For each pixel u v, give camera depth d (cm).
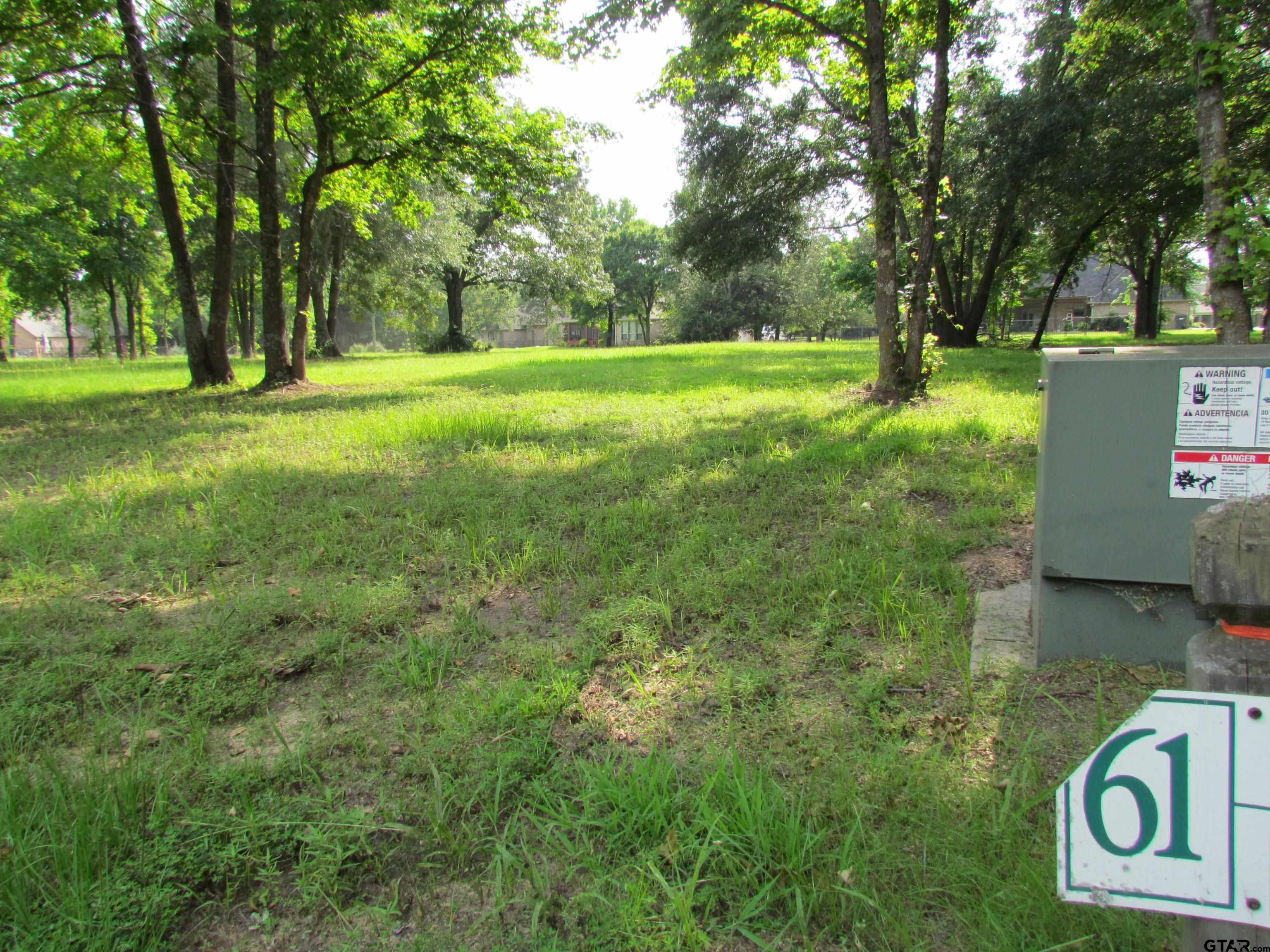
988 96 2444
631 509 567
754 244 2961
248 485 667
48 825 233
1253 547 119
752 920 203
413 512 571
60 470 788
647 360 2483
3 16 1330
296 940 205
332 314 3906
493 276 4966
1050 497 308
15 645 363
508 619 403
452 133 1600
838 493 592
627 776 255
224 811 247
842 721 291
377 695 324
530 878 220
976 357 2178
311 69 1381
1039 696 300
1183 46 772
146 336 6288
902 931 193
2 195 2652
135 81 1477
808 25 1219
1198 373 282
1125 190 2300
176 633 379
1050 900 197
